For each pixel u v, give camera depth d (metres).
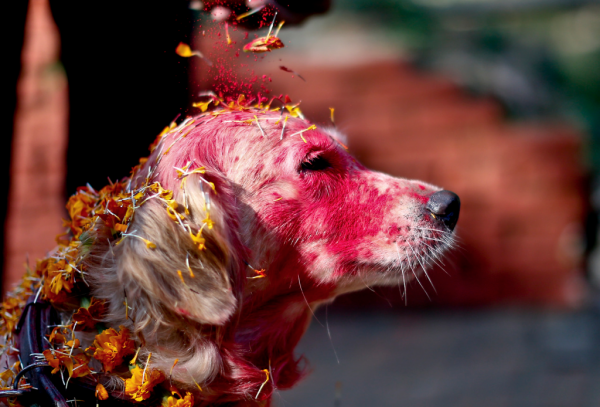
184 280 1.85
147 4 2.53
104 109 2.84
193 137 2.14
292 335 2.43
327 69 8.66
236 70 2.37
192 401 1.90
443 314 7.66
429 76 8.88
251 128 2.24
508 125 8.77
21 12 2.92
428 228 2.38
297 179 2.24
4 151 3.02
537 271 8.08
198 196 1.92
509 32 11.19
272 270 2.24
